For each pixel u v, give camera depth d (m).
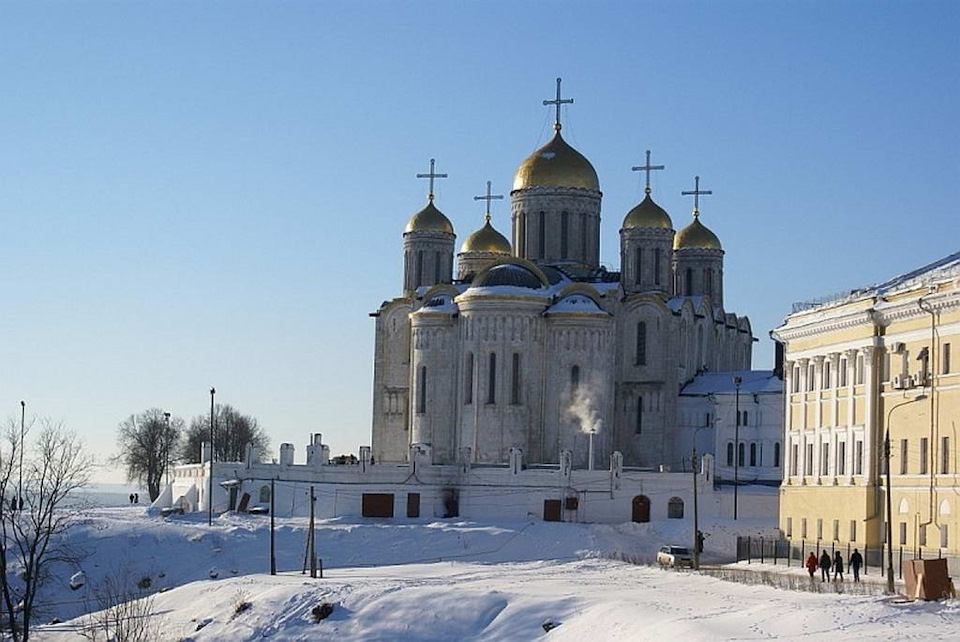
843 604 73.75
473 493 145.62
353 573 110.62
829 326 110.75
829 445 110.81
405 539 132.12
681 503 146.75
